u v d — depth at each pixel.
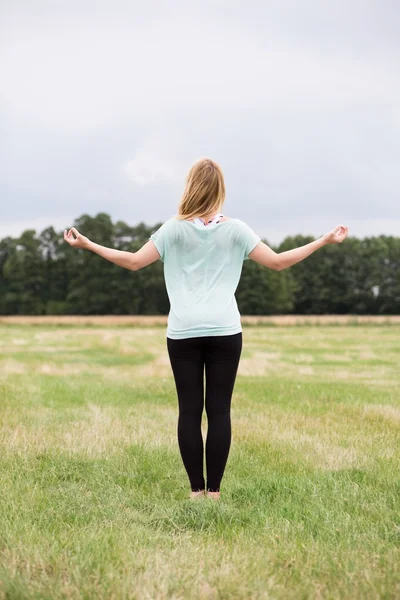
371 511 3.85
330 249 109.19
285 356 21.59
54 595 2.55
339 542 3.29
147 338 36.12
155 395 9.90
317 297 108.19
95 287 99.62
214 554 3.06
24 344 29.33
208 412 4.02
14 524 3.43
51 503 3.95
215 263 3.88
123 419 7.30
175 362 3.95
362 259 109.06
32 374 13.87
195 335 3.84
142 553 3.03
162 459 5.23
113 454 5.37
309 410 8.27
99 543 3.14
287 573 2.88
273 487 4.43
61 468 4.87
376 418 7.67
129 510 3.85
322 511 3.81
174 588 2.65
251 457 5.38
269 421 7.29
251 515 3.82
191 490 4.17
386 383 12.77
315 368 17.00
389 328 55.34
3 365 16.36
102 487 4.39
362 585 2.70
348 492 4.24
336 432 6.71
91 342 31.27
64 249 102.75
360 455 5.47
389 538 3.37
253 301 98.88
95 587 2.63
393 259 109.44
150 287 99.12
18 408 8.05
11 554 2.99
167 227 3.88
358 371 16.09
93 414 7.60
